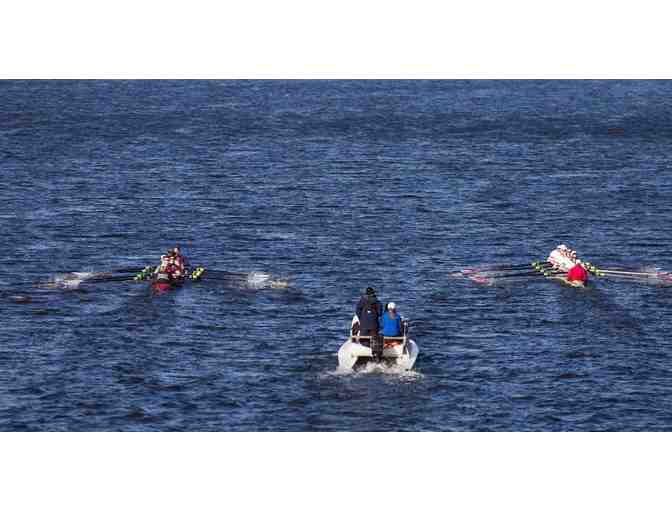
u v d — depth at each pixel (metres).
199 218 195.50
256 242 174.00
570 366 110.62
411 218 196.38
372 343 105.62
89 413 97.56
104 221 191.25
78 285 139.88
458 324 124.94
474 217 198.38
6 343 116.19
